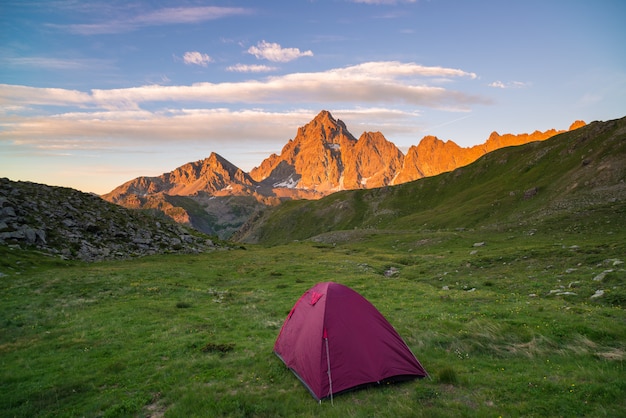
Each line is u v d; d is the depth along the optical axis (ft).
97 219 237.25
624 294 73.67
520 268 122.83
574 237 192.13
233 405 36.78
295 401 38.45
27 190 234.58
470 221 388.57
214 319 76.54
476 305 75.92
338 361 41.39
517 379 39.81
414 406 34.99
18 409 37.83
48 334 65.57
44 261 157.17
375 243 322.14
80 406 38.55
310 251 290.15
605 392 34.86
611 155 346.95
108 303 92.73
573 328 54.39
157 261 196.65
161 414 36.58
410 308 79.51
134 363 50.67
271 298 103.50
